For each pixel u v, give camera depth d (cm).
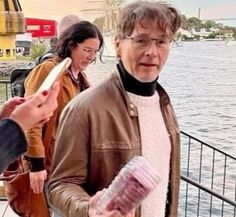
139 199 112
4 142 92
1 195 397
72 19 307
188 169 446
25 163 244
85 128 155
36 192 250
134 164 115
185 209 433
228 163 490
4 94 390
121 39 162
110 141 155
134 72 160
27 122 97
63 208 148
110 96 160
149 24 154
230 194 462
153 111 166
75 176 155
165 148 167
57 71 118
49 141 247
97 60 269
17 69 299
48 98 103
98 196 120
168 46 161
